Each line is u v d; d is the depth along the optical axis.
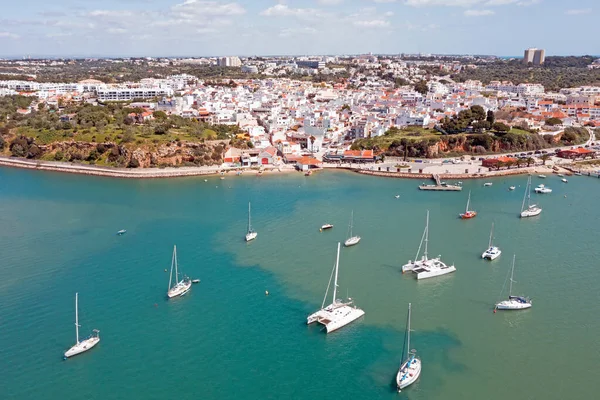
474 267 157.12
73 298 135.00
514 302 132.50
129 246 171.50
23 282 143.38
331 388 101.44
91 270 152.12
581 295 139.25
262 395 99.50
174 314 128.12
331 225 192.62
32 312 127.56
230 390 101.00
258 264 158.12
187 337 118.31
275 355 111.88
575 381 104.00
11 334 118.00
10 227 189.12
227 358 110.81
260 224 195.75
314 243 176.12
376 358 110.75
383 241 178.50
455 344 116.00
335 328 121.31
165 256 163.38
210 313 128.62
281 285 144.00
